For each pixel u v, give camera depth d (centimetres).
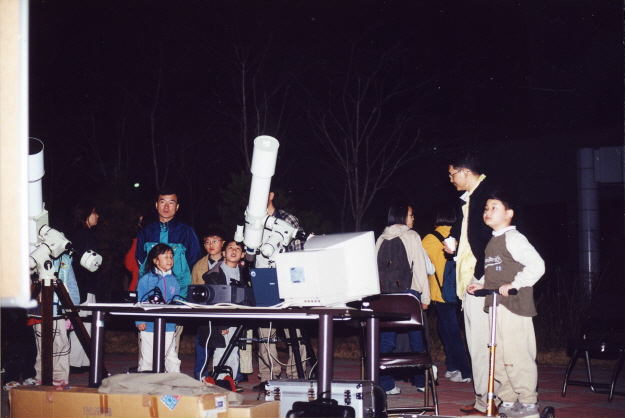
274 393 437
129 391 369
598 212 1215
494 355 411
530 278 432
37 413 389
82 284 693
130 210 1089
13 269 266
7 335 634
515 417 446
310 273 411
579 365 827
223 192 1091
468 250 501
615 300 641
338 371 764
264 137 459
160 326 513
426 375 520
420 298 596
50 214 1443
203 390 365
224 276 604
